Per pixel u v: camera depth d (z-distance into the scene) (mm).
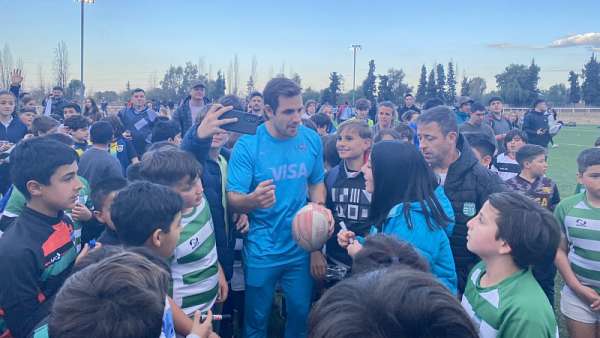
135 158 8461
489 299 2211
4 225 3180
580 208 3461
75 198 2621
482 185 3402
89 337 1316
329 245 3930
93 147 5816
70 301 1364
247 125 3654
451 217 2971
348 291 988
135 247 2045
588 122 60500
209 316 2369
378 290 959
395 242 2238
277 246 3707
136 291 1397
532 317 2029
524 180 5055
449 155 3465
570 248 3576
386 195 2846
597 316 3398
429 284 989
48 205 2551
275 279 3773
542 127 13289
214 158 3971
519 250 2145
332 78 50344
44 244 2475
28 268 2354
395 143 2875
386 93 54500
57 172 2508
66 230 2684
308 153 3836
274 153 3678
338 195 3879
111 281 1396
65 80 44938
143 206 2322
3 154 5695
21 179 2488
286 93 3502
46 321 2090
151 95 57594
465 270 3428
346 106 22281
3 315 2316
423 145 3463
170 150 2963
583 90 80500
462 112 11383
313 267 3740
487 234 2223
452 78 68250
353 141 3775
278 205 3695
